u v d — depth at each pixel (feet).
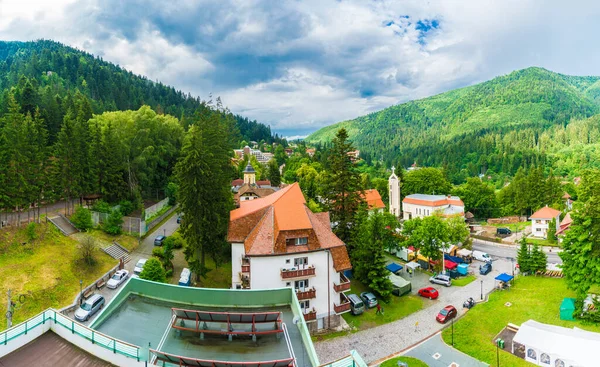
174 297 86.63
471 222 391.86
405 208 360.07
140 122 264.93
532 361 123.65
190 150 152.56
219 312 79.25
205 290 85.76
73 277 154.51
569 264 159.12
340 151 193.06
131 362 59.00
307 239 138.51
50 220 188.14
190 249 153.38
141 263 167.73
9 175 171.22
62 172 207.00
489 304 168.66
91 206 218.79
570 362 115.14
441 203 331.77
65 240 177.06
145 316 80.18
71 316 133.80
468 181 433.89
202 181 151.74
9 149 173.27
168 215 262.67
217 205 159.22
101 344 61.21
